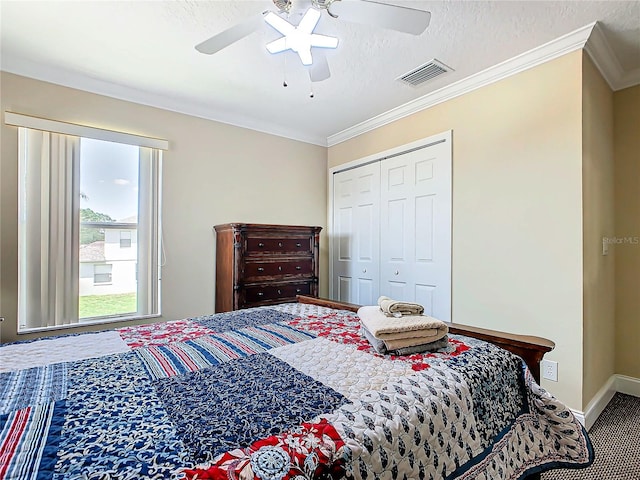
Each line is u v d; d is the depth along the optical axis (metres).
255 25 1.53
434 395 0.97
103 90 2.63
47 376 1.06
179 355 1.26
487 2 1.73
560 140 2.13
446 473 0.90
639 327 2.49
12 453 0.65
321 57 1.89
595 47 2.09
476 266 2.56
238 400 0.90
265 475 0.62
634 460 1.77
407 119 3.12
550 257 2.17
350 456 0.72
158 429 0.75
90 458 0.64
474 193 2.58
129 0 1.73
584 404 2.05
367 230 3.54
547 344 1.34
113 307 2.71
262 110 3.17
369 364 1.17
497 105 2.44
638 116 2.49
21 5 1.75
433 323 1.33
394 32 1.99
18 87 2.33
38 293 2.38
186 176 3.04
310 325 1.71
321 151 4.04
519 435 1.17
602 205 2.36
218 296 3.12
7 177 2.30
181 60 2.31
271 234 3.06
